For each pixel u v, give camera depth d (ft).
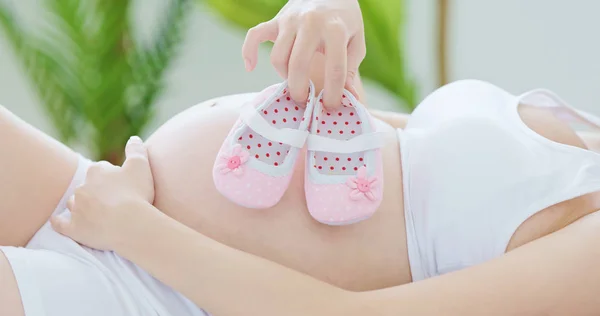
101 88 5.97
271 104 3.09
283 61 2.96
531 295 2.63
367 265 3.04
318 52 3.38
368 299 2.68
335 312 2.63
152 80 6.17
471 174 3.09
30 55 5.99
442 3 6.10
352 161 3.05
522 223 3.00
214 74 8.06
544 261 2.70
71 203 3.10
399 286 2.76
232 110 3.42
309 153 2.98
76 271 2.81
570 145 3.45
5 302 2.61
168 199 3.19
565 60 7.51
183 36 6.31
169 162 3.27
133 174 3.15
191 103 8.14
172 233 2.82
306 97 3.03
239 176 2.91
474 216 3.03
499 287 2.65
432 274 3.16
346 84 3.14
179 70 8.00
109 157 6.29
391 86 6.05
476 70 7.80
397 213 3.14
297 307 2.65
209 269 2.72
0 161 3.03
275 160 3.02
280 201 3.06
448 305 2.63
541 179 3.03
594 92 7.50
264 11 5.73
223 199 3.09
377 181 2.96
